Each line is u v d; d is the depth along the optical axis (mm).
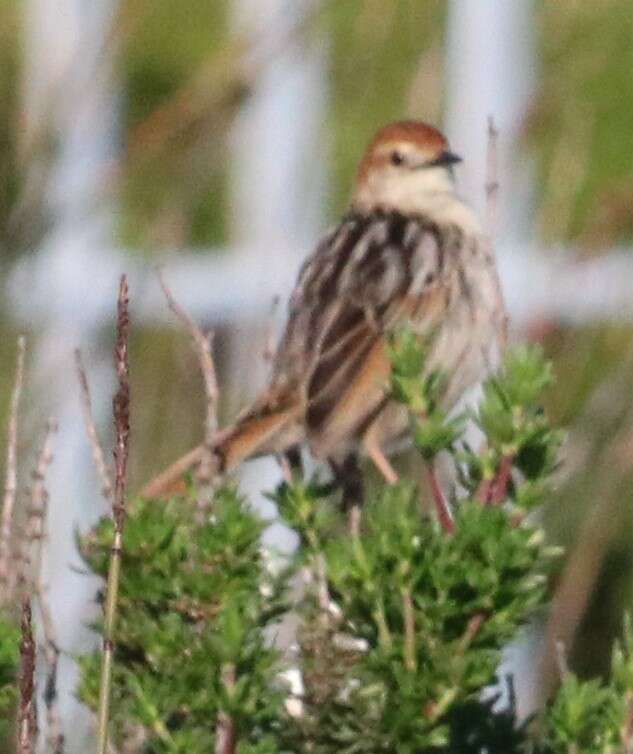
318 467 8961
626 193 12109
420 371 6398
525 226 12703
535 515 11164
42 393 11203
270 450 10398
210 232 14141
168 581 6383
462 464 8367
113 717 6547
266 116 12867
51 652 7090
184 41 15719
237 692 5992
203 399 11914
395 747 6145
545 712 6520
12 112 12844
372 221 11930
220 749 6051
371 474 11406
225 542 6367
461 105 12781
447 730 6094
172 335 12297
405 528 6035
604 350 11969
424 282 11352
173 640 6223
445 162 12164
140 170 12781
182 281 12383
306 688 6355
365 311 11148
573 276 11883
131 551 6426
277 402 10445
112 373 12086
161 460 11586
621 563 11805
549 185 12680
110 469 9000
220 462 8141
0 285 11711
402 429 10844
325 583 6613
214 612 6344
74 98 12266
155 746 6188
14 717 6773
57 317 12109
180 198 12969
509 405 6301
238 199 12961
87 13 12648
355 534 6254
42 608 7145
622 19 13719
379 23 13688
